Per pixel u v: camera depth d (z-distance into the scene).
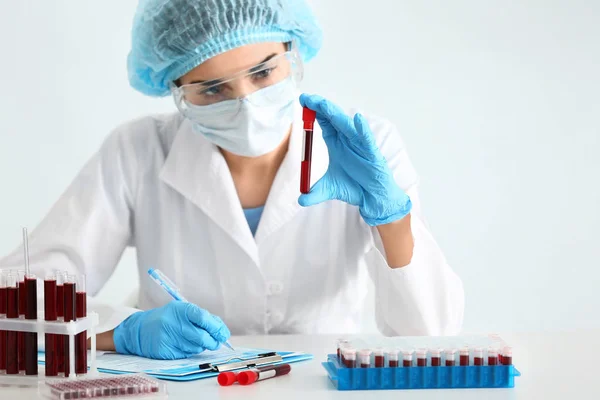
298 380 1.37
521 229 3.24
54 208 2.20
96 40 3.16
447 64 3.20
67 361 1.38
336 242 2.13
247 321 2.14
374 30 3.18
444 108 3.21
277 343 1.78
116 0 3.15
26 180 3.16
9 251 3.16
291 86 1.97
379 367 1.30
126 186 2.20
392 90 3.19
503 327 3.26
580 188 3.23
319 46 2.19
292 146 2.09
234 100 1.90
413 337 1.39
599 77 3.21
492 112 3.21
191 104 1.97
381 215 1.78
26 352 1.39
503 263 3.24
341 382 1.30
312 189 1.71
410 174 2.12
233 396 1.26
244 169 2.11
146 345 1.62
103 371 1.47
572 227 3.24
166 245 2.17
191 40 1.92
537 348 1.66
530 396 1.25
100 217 2.17
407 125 3.21
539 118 3.21
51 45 3.14
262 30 1.92
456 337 1.39
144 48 2.03
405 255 1.88
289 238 2.11
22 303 1.41
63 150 3.17
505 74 3.21
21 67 3.13
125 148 2.23
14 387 1.35
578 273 3.25
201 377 1.39
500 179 3.23
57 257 2.07
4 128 3.14
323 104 1.62
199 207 2.10
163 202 2.17
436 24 3.19
